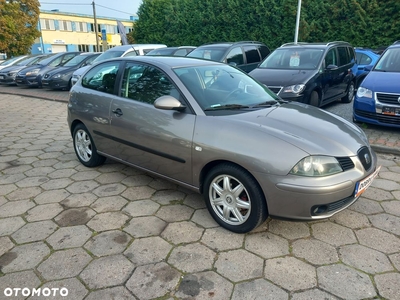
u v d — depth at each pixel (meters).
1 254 2.71
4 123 7.71
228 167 2.85
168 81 3.42
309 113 3.39
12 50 27.92
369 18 17.20
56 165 4.73
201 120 3.04
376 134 5.77
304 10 18.84
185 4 24.11
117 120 3.81
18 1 28.25
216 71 3.79
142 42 27.67
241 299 2.22
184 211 3.38
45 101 11.12
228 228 2.99
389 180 4.04
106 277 2.44
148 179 4.18
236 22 21.61
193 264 2.57
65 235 2.96
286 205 2.61
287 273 2.46
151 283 2.38
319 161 2.58
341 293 2.26
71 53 15.25
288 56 7.61
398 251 2.69
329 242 2.82
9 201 3.62
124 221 3.19
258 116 3.08
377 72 6.33
